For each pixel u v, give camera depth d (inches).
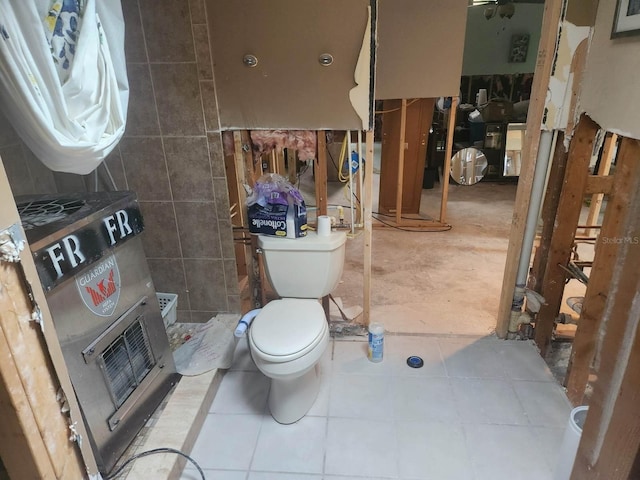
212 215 89.0
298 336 68.8
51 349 42.1
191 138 82.8
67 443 44.9
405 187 173.9
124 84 60.7
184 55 76.5
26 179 74.7
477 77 240.5
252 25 73.2
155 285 96.7
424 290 118.2
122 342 63.1
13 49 41.7
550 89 74.1
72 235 51.8
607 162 117.7
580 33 70.1
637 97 57.2
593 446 32.8
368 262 90.3
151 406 70.7
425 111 159.8
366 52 73.5
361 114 78.2
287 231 81.0
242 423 73.7
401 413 75.0
